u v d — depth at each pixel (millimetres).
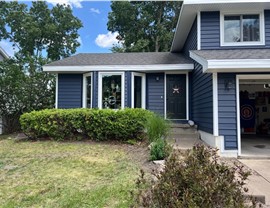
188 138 8812
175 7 24578
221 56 6750
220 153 6684
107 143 8164
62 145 7879
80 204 3455
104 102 10422
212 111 7066
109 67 10375
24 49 23531
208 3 7766
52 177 4684
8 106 12070
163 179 2582
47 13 24234
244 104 12336
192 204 2168
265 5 7816
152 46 25016
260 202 3402
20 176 4773
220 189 2287
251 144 8570
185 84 10836
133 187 3963
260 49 7871
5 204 3512
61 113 8641
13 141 8828
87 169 5195
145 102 10867
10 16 23375
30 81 12258
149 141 7395
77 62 11164
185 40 11820
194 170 2471
